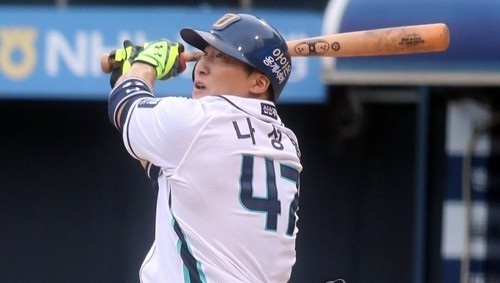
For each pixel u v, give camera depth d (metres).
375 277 26.72
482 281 26.05
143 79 10.58
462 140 25.94
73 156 26.95
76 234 27.05
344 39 11.18
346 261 26.72
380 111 26.48
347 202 26.67
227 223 9.97
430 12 21.39
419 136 25.77
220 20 10.52
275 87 10.55
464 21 21.72
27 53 23.39
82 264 27.09
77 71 23.42
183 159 9.95
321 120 26.52
